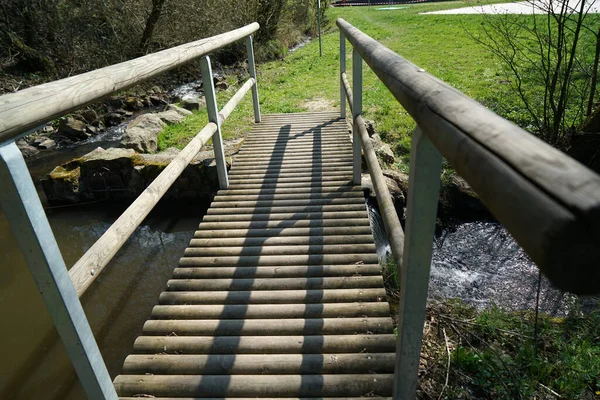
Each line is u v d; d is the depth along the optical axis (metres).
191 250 3.12
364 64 10.57
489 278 4.00
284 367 2.10
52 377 3.13
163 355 2.20
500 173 0.51
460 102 0.79
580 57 5.54
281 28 15.08
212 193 5.14
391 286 3.38
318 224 3.40
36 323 3.68
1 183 1.12
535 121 5.25
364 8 28.16
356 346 2.20
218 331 2.35
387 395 1.94
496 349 2.68
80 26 11.62
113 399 1.62
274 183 4.17
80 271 1.45
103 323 3.70
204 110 7.84
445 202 4.82
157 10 10.98
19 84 10.11
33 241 1.20
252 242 3.20
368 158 2.75
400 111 6.70
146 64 1.94
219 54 12.93
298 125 5.85
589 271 0.38
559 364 2.51
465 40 12.23
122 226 1.80
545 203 0.41
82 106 1.39
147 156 5.52
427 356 2.62
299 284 2.71
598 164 4.45
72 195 5.50
